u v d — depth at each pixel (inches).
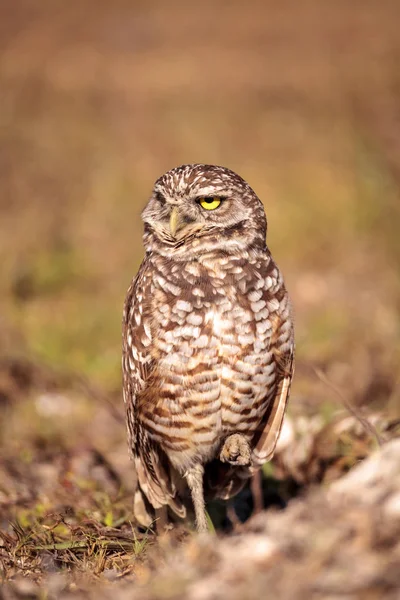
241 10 1555.1
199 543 227.3
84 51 1310.3
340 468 349.1
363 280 620.4
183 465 300.4
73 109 1026.1
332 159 814.5
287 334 294.0
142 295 293.4
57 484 368.5
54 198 789.2
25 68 1178.6
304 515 217.3
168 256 293.7
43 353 534.6
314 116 952.9
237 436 293.4
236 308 285.4
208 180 292.5
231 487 316.2
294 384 472.7
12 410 467.2
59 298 635.5
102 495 350.6
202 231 291.3
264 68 1163.3
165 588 211.8
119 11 1551.4
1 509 334.0
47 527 302.5
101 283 656.4
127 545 276.5
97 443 442.6
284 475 359.6
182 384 287.1
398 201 585.9
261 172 813.9
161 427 295.7
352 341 519.8
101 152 880.9
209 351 285.0
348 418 360.5
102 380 510.6
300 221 709.9
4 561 271.7
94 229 740.7
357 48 1135.0
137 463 309.7
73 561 269.9
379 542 207.0
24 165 847.1
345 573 201.0
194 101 1028.5
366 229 672.4
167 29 1453.0
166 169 852.0
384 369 474.6
